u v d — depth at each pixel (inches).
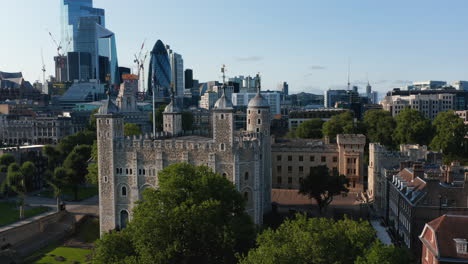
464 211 3257.9
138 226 2807.6
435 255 2423.7
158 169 4163.4
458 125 7145.7
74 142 7278.5
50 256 3855.8
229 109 3949.3
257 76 4909.0
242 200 3309.5
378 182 4891.7
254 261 2165.4
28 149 6609.3
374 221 4471.0
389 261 2107.5
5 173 5743.1
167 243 2768.2
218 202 2893.7
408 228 3472.0
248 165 4114.2
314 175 4485.7
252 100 4827.8
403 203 3671.3
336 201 5334.6
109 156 4308.6
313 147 6112.2
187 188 3112.7
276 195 5743.1
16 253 3897.6
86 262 3678.6
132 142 4249.5
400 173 4242.1
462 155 7062.0
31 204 5393.7
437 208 3282.5
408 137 7559.1
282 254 2183.8
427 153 4820.4
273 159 6220.5
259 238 2539.4
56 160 6314.0
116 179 4330.7
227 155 3998.5
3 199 5644.7
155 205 2935.5
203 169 3388.3
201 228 2790.4
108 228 4375.0
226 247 2901.1
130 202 4303.6
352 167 5940.0
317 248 2208.4
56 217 4781.0
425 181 3481.8
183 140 4357.8
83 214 4965.6
